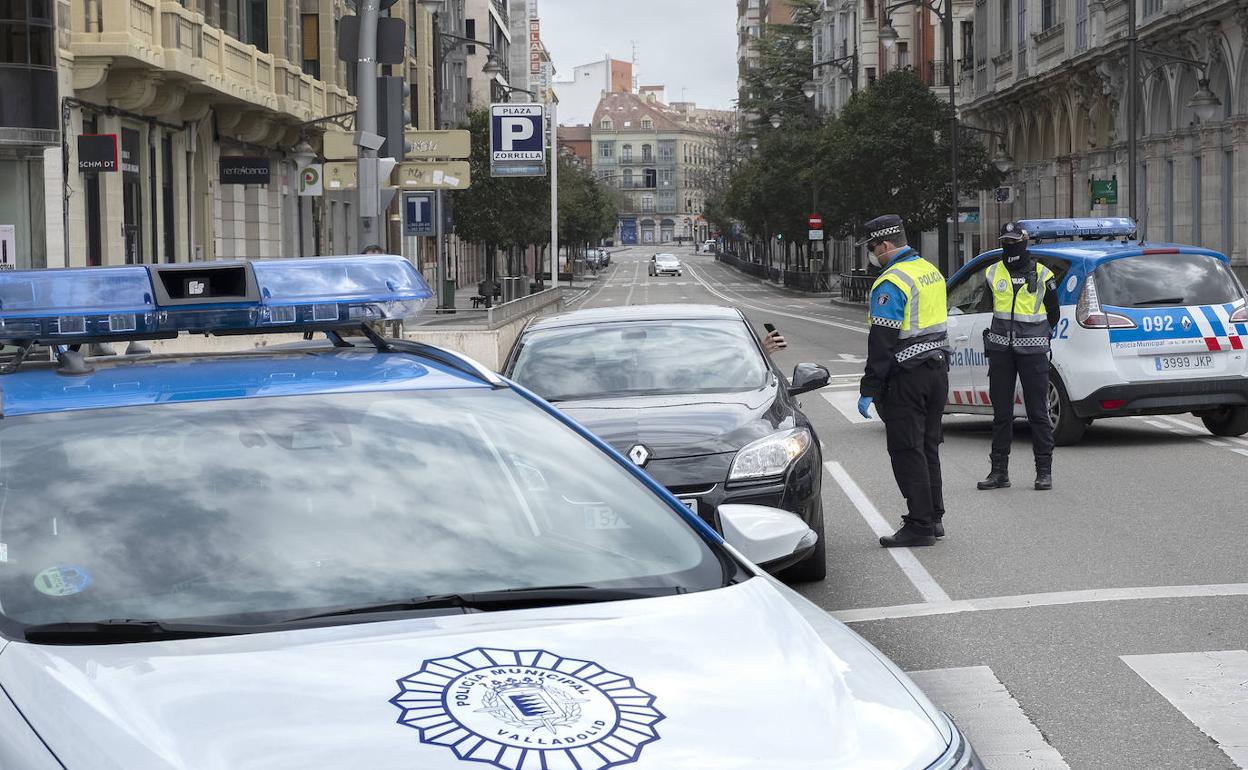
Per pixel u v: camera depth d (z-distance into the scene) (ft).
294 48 132.67
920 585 27.40
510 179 207.62
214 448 11.73
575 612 10.03
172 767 7.80
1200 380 45.06
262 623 9.84
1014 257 37.68
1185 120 122.93
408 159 111.55
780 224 263.49
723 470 25.90
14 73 79.41
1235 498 35.99
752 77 343.26
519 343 31.83
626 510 11.86
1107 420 54.19
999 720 19.20
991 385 38.40
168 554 10.54
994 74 179.32
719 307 33.96
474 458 12.08
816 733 8.43
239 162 115.03
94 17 86.63
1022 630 23.85
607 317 32.68
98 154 85.87
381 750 7.86
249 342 61.87
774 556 12.44
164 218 104.47
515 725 8.12
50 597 10.05
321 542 10.81
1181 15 115.85
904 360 30.83
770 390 29.27
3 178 81.46
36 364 13.84
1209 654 22.04
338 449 11.91
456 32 282.77
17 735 8.27
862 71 266.36
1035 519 33.88
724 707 8.59
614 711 8.39
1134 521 33.27
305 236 150.00
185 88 100.58
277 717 8.27
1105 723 18.94
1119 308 44.96
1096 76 140.36
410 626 9.70
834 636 10.12
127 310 13.78
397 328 59.16
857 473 42.27
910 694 9.33
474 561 10.80
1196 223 121.49
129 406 12.25
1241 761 17.38
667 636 9.56
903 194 174.29
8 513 10.80
